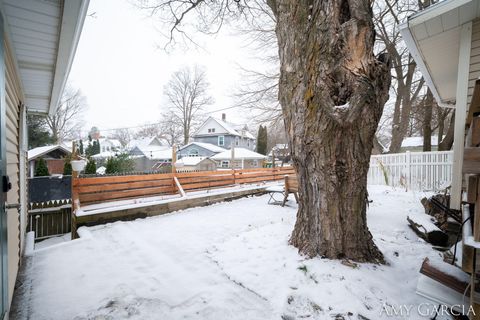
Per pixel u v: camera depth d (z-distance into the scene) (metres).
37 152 13.21
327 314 1.72
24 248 3.33
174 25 6.47
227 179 7.70
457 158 3.31
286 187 5.77
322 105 2.17
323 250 2.42
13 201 2.59
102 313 1.86
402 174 7.72
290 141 2.60
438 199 3.98
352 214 2.40
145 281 2.32
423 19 3.09
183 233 3.73
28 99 4.28
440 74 4.61
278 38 2.71
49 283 2.30
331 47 2.11
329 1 2.14
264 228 3.60
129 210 4.57
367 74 2.05
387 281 2.09
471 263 1.34
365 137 2.30
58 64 2.84
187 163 17.53
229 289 2.14
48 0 1.74
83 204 4.62
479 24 3.10
